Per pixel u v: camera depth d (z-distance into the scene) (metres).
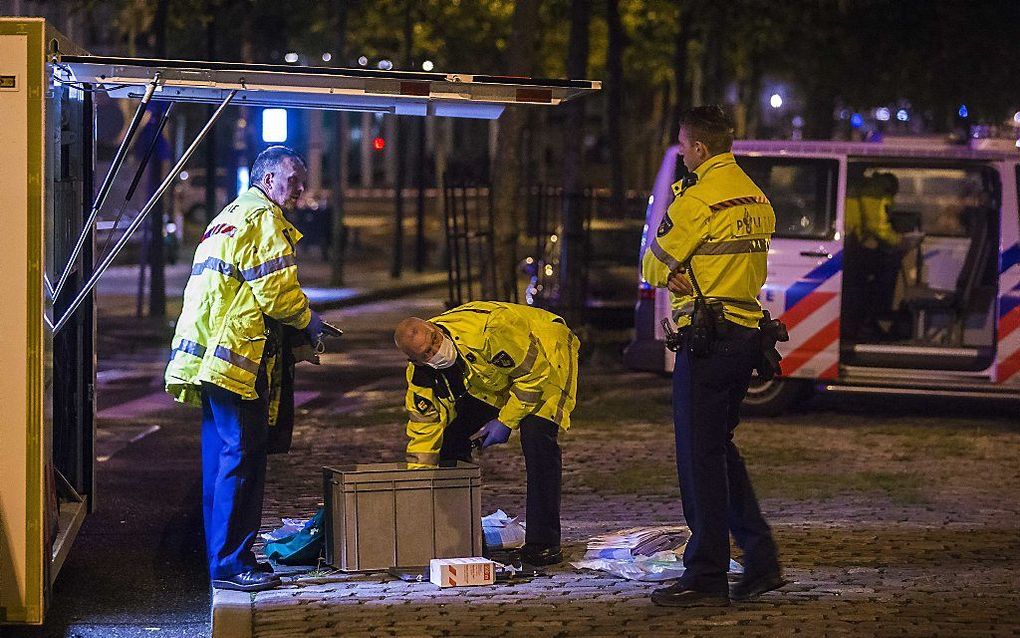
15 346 6.36
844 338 13.54
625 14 30.86
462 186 17.09
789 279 13.28
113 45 37.50
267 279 7.22
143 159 7.82
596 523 9.16
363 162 69.25
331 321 24.56
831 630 6.70
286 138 24.00
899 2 27.72
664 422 13.36
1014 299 13.20
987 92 28.55
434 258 38.19
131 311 24.52
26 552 6.43
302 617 6.86
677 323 7.20
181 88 7.38
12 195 6.31
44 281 6.37
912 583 7.61
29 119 6.29
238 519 7.41
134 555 8.92
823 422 13.57
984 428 13.30
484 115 7.99
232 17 32.44
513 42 17.11
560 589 7.42
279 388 7.75
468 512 7.71
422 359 7.36
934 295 14.20
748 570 7.27
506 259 17.11
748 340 7.01
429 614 6.93
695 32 29.98
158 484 11.00
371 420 13.46
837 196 13.23
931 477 10.87
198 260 7.42
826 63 30.03
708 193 6.99
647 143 47.47
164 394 15.88
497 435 7.68
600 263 18.53
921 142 13.48
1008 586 7.56
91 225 7.02
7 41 6.26
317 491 10.20
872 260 13.75
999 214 13.21
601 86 7.30
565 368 7.79
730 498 7.29
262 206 7.32
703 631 6.68
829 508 9.69
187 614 7.69
